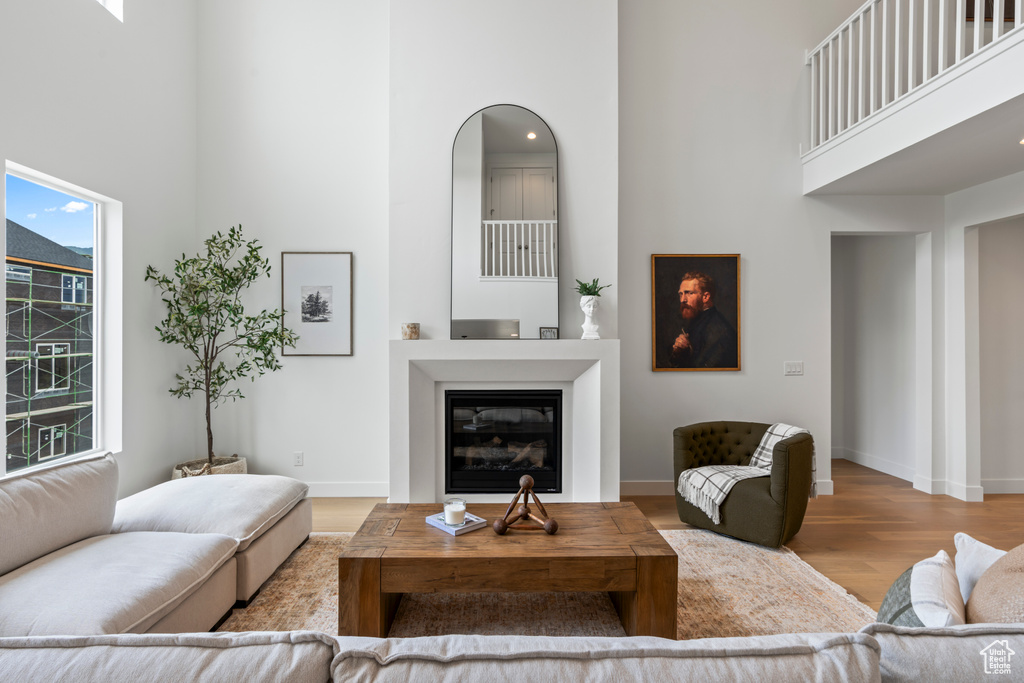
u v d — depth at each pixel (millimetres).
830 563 3131
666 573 2186
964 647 801
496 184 3990
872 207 4527
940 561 1308
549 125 4004
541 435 4109
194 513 2580
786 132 4547
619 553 2203
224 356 4371
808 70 4527
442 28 3998
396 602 2529
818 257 4547
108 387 3543
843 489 4703
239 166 4395
